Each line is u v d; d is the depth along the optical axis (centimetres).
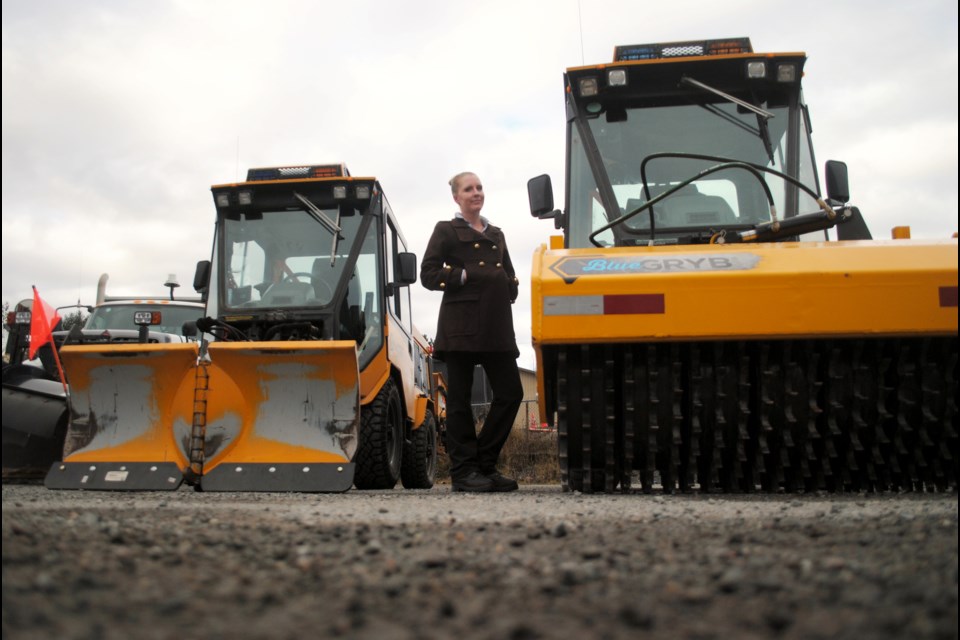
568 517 339
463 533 289
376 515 359
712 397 435
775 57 564
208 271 777
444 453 1473
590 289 428
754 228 510
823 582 195
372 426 718
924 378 419
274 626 159
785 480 456
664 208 554
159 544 256
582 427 446
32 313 718
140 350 556
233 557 235
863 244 429
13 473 659
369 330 750
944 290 405
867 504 371
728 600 180
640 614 162
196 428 553
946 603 172
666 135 571
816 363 423
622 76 570
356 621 162
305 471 538
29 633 149
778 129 566
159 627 156
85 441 563
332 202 776
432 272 550
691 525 303
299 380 557
